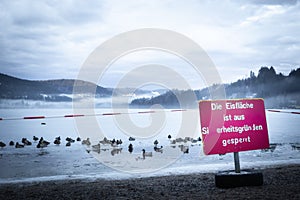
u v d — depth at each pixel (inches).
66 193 269.6
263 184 259.4
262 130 268.1
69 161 526.0
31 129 1502.2
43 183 330.3
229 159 502.9
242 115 266.4
